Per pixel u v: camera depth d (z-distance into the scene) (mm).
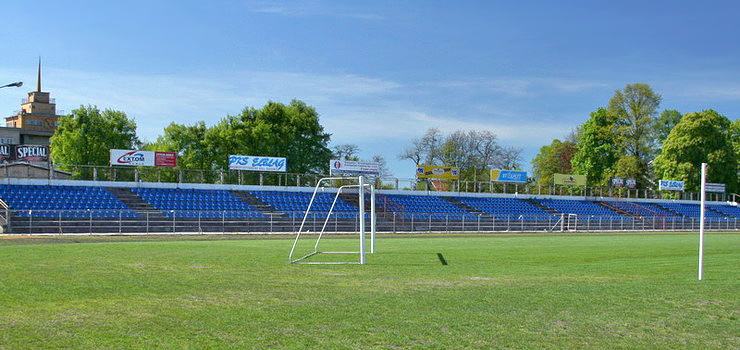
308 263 20469
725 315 10750
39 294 12328
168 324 9477
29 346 7988
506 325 9672
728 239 44938
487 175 98750
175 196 53156
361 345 8227
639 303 11977
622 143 89688
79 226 41938
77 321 9641
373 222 26109
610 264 21719
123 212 45375
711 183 86062
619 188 82438
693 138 85375
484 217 59250
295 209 55969
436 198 67625
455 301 12023
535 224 62000
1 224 39969
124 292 12797
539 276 17141
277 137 74438
